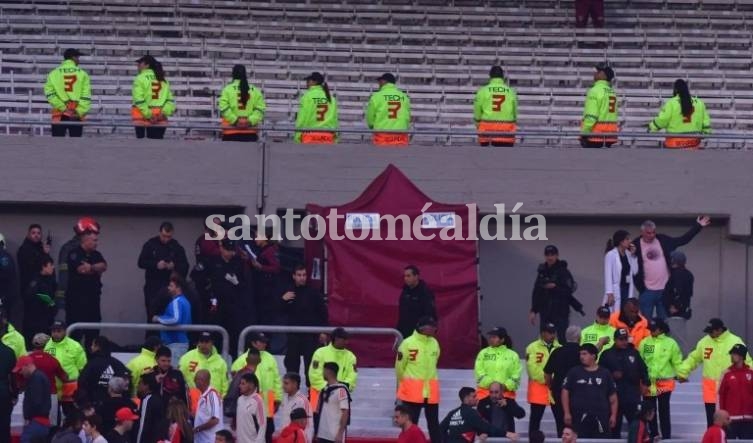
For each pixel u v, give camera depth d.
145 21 97.81
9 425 61.56
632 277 74.19
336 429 60.41
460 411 60.19
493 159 80.31
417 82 94.88
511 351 65.44
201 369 61.62
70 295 71.44
